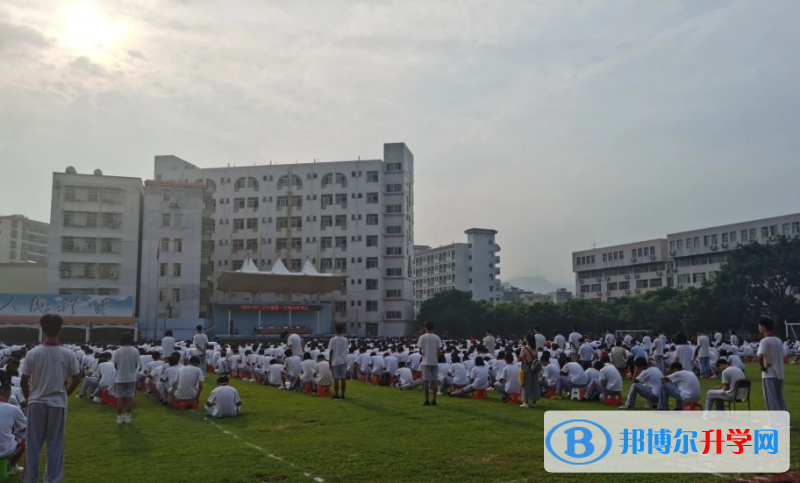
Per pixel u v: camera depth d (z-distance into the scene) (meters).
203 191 73.56
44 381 8.00
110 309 62.41
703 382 23.36
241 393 20.14
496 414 14.64
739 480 8.61
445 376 18.98
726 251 90.56
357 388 21.66
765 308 66.56
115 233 70.00
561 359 22.23
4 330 62.47
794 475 8.85
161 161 88.75
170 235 71.38
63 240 68.31
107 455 10.24
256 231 86.75
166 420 14.14
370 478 8.70
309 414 14.85
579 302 79.81
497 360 20.30
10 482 8.62
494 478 8.69
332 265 85.38
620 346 25.36
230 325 74.25
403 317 85.00
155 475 8.87
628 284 107.44
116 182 70.75
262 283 73.38
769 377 11.87
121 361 13.77
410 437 11.69
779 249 65.38
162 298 70.31
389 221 87.25
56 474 7.96
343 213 85.94
